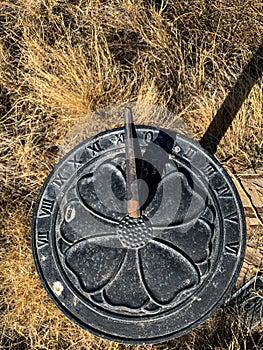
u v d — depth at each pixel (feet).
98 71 2.53
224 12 2.78
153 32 2.68
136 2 2.75
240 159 2.44
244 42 2.71
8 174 2.45
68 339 2.19
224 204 1.92
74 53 2.60
